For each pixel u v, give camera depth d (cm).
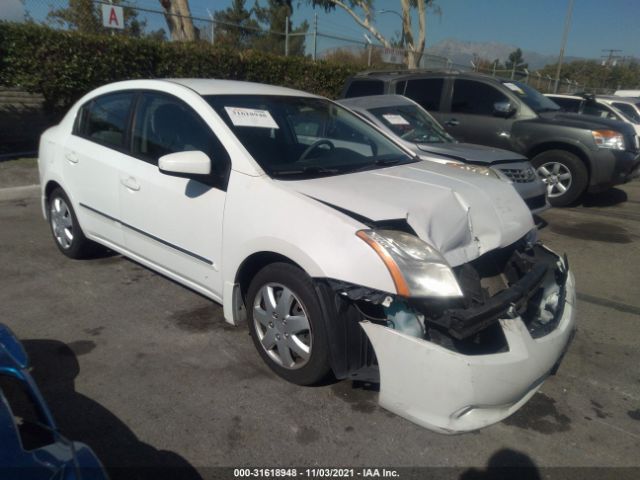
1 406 182
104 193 402
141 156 375
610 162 725
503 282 311
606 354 357
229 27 1294
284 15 2225
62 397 285
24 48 819
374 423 274
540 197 612
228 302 320
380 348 251
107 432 260
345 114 421
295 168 324
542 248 340
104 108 419
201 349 338
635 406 300
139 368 314
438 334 250
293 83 1270
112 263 477
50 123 984
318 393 296
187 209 335
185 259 347
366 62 1605
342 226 263
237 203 305
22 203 664
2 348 224
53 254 494
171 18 1154
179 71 1011
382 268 247
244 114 346
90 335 350
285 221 279
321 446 256
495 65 2416
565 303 302
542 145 759
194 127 343
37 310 383
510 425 279
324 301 265
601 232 659
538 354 256
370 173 341
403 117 635
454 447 260
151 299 407
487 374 236
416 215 278
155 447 251
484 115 789
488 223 309
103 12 961
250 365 321
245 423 270
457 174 359
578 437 272
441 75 821
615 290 474
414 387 244
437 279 245
